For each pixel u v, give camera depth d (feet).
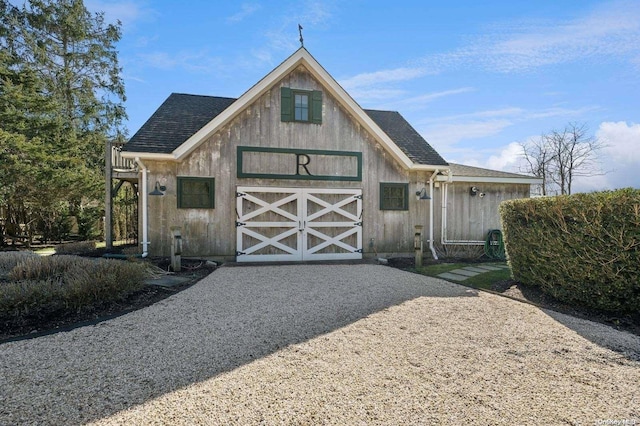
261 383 9.59
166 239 30.07
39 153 40.96
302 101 32.96
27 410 8.28
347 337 13.07
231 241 31.30
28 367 10.50
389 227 35.04
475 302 18.12
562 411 8.33
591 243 16.03
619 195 15.08
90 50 72.08
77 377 9.90
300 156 32.71
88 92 72.33
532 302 18.13
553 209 17.72
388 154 34.96
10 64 62.34
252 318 15.21
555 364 10.89
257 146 31.73
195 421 7.86
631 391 9.28
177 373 10.16
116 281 17.29
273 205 31.99
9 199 43.65
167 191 30.01
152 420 7.89
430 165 34.83
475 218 37.73
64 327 13.99
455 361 11.05
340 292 19.95
